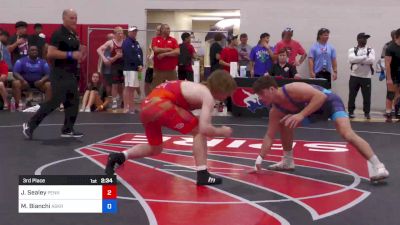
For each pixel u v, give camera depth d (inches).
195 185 184.9
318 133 336.5
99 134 313.0
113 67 452.8
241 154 254.2
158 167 216.2
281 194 174.1
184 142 285.7
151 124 181.5
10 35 558.9
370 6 531.5
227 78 174.4
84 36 552.4
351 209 156.7
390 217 148.8
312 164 231.3
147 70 491.8
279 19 545.6
